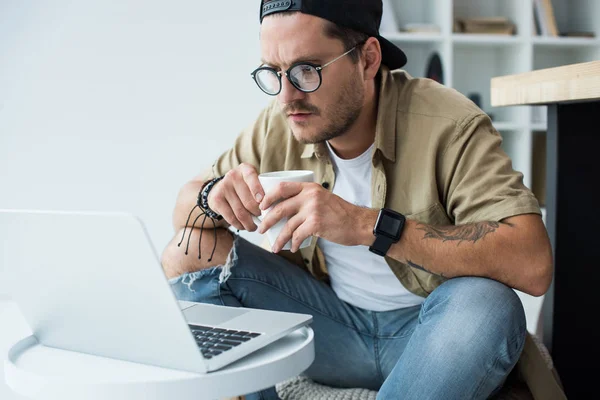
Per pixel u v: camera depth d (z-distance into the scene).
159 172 3.64
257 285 1.46
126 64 3.56
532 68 3.73
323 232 1.15
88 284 0.92
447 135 1.37
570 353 1.54
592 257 1.52
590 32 3.90
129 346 0.95
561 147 1.48
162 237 3.68
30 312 1.05
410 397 1.12
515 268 1.19
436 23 3.75
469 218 1.31
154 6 3.54
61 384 0.89
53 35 3.51
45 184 3.60
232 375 0.89
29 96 3.54
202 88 3.61
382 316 1.50
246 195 1.19
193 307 1.22
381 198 1.42
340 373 1.53
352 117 1.35
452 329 1.12
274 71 1.30
